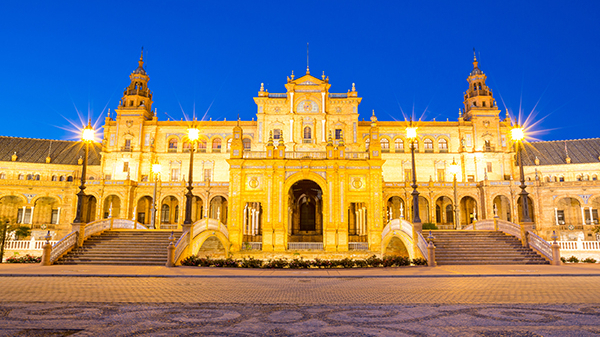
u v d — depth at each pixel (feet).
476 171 230.48
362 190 132.05
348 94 220.23
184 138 236.84
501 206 224.12
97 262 89.61
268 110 218.79
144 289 50.80
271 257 121.39
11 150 243.81
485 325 30.83
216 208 230.27
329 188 131.03
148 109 250.37
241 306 39.19
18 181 208.33
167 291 49.19
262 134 216.13
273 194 130.00
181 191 207.82
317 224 177.06
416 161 233.76
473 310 36.76
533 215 205.57
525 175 247.70
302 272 74.18
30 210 225.56
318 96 217.36
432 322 31.99
